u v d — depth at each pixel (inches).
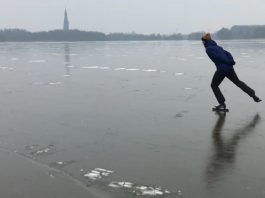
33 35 7091.5
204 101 401.1
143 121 310.2
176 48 2388.0
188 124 296.7
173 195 168.4
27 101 421.1
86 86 546.0
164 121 309.0
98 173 196.2
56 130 286.2
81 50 2089.1
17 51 2026.3
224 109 344.8
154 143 246.7
